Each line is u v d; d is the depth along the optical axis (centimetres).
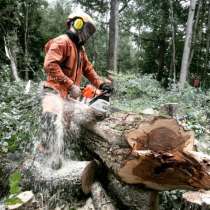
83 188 351
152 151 262
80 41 400
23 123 477
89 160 386
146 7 2342
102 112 330
